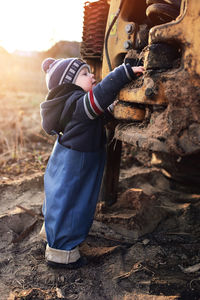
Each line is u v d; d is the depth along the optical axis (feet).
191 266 6.39
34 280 6.04
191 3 4.53
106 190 8.24
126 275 6.07
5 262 6.56
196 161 8.95
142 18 6.50
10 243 7.19
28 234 7.48
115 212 8.04
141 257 6.67
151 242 7.26
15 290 5.77
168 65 4.95
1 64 41.98
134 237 7.39
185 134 4.73
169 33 4.70
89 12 7.29
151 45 4.93
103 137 6.57
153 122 5.22
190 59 4.59
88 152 6.24
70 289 5.79
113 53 6.43
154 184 10.42
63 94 6.22
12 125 18.51
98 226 7.65
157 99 5.01
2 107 25.75
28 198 8.98
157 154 9.87
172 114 4.78
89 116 5.88
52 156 6.59
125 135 5.62
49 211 6.22
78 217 6.17
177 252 6.90
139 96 5.32
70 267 6.27
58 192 6.12
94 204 6.45
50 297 5.57
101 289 5.78
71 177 6.15
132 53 5.90
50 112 6.30
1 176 10.76
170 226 7.91
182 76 4.65
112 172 8.24
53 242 6.18
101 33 7.18
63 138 6.33
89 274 6.17
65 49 18.42
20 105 27.40
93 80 6.47
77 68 6.38
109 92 5.64
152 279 5.93
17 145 14.73
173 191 9.84
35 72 43.24
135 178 10.43
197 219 8.14
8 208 8.36
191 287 5.73
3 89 37.63
